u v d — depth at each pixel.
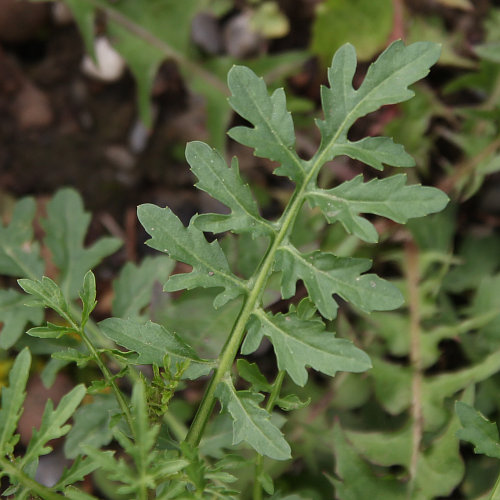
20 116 0.73
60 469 0.58
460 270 0.59
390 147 0.47
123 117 0.73
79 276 0.55
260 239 0.56
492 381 0.56
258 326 0.47
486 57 0.57
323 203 0.47
